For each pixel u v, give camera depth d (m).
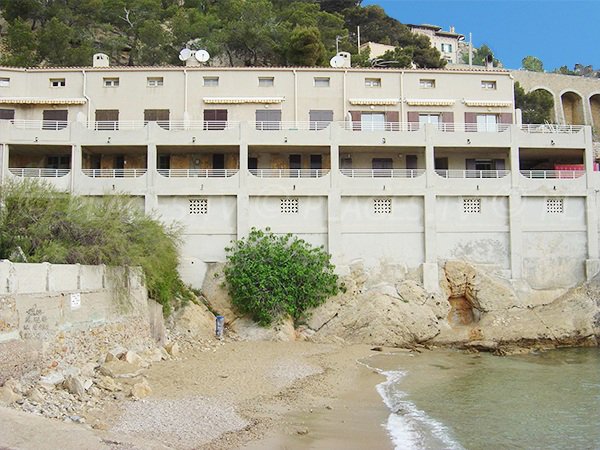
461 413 22.33
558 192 43.75
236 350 33.19
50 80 46.59
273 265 38.50
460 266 42.28
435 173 43.06
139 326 28.59
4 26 72.31
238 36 67.25
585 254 43.78
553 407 23.42
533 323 40.31
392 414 21.89
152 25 68.50
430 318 39.91
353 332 38.97
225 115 46.62
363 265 41.91
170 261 35.22
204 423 18.47
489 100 48.31
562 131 47.72
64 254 25.56
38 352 19.09
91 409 18.03
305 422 20.02
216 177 42.38
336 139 42.97
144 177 41.56
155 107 46.41
